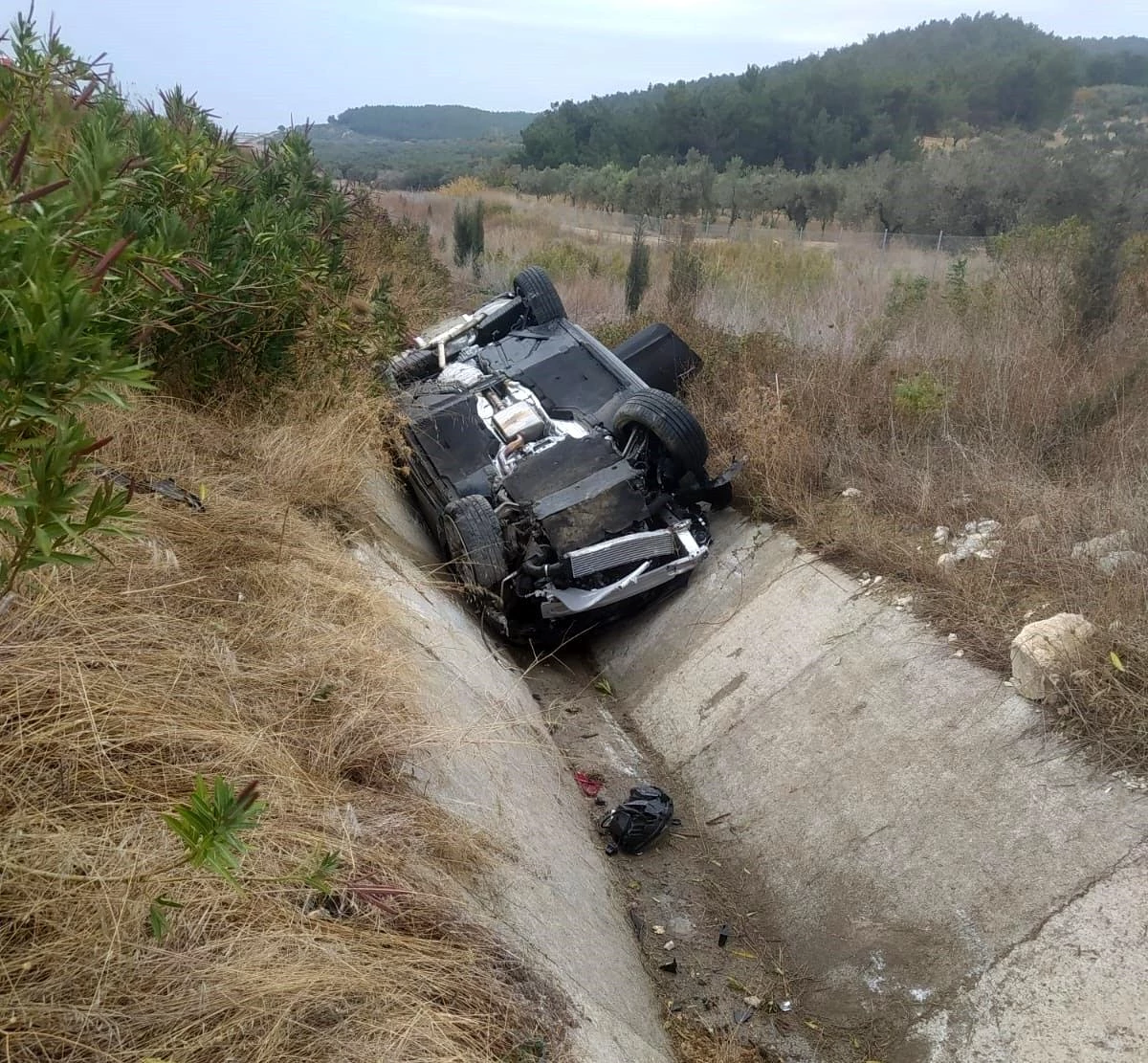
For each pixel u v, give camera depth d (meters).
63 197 1.90
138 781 2.75
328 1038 2.29
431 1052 2.38
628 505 6.41
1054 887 3.66
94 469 4.31
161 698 3.12
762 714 5.48
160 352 5.44
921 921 3.95
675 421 6.55
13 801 2.52
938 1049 3.53
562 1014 2.94
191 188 4.93
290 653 3.79
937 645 4.98
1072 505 5.62
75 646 3.15
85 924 2.26
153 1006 2.17
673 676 6.27
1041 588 5.08
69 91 3.94
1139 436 6.34
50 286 1.58
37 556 1.68
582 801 5.21
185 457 5.02
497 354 8.32
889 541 5.91
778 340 8.95
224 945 2.39
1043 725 4.21
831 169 34.69
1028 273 9.21
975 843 4.02
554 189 40.69
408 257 13.87
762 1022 3.95
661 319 9.95
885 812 4.45
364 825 3.13
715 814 5.19
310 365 6.39
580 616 6.67
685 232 16.58
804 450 7.02
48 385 1.60
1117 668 4.15
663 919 4.52
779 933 4.38
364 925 2.74
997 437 6.70
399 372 8.30
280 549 4.49
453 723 4.12
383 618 4.38
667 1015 3.92
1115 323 8.21
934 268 14.25
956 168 22.69
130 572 3.72
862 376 8.00
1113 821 3.70
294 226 5.86
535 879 3.73
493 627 6.66
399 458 7.35
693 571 6.94
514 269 16.91
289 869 2.71
